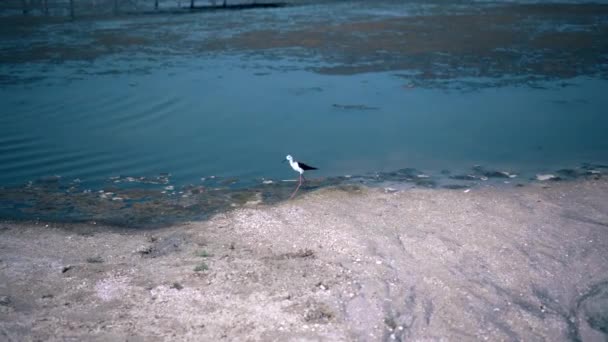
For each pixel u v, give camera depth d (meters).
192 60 29.50
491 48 31.16
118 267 11.67
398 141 19.25
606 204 14.56
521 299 10.59
